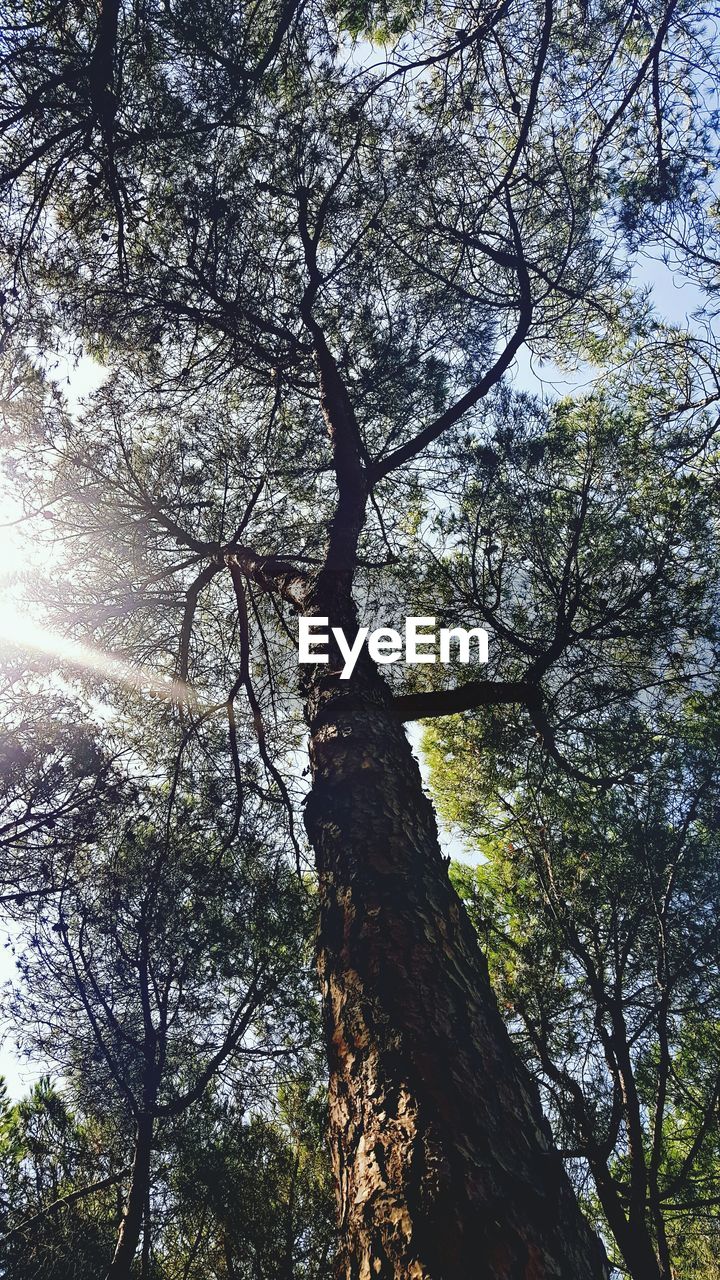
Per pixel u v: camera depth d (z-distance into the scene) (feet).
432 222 16.20
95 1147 22.43
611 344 18.58
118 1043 19.52
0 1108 23.31
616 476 16.38
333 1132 6.48
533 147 16.06
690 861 16.14
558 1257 5.18
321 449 18.47
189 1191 19.44
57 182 14.34
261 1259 20.03
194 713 18.95
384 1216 5.41
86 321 15.98
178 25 12.61
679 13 14.14
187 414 18.35
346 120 14.51
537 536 16.05
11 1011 19.22
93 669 17.72
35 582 16.96
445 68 14.82
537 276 16.81
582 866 16.56
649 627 15.34
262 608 19.63
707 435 17.21
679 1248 20.40
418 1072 6.15
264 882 17.84
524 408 16.66
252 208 15.35
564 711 16.53
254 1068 20.59
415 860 8.23
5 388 16.25
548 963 17.75
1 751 14.62
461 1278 4.89
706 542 15.56
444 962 7.14
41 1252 19.42
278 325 16.88
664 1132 19.84
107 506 17.49
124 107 13.06
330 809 8.98
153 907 17.40
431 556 17.81
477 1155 5.58
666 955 15.37
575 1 14.66
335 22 14.30
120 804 16.30
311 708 11.03
